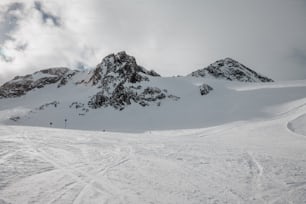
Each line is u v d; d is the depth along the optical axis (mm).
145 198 9617
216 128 54750
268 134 37750
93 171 13031
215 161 16453
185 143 25703
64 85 186000
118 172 13062
